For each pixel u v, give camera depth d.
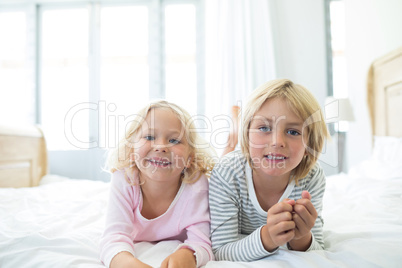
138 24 2.95
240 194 0.67
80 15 2.98
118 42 2.96
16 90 3.00
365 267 0.48
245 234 0.75
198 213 0.68
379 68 1.81
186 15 2.91
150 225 0.70
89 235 0.70
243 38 2.54
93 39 2.93
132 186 0.69
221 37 2.56
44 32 3.00
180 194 0.69
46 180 1.87
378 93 1.83
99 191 1.34
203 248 0.58
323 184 0.71
